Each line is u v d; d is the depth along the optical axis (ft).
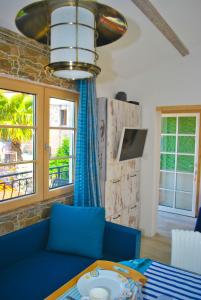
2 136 6.89
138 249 7.20
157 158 12.28
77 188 8.66
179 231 5.74
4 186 7.11
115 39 3.80
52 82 7.95
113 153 9.53
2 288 5.49
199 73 10.66
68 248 7.00
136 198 11.95
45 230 7.50
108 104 8.96
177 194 15.74
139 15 7.38
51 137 8.30
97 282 4.30
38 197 7.82
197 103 10.79
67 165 9.12
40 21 3.34
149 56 10.45
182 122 15.29
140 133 10.46
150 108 11.79
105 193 9.32
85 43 3.21
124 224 10.89
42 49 7.47
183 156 15.38
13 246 6.56
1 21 6.12
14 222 7.04
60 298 4.01
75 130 9.18
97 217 7.25
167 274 4.56
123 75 11.67
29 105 7.52
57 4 3.00
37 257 6.88
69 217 7.30
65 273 6.11
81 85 8.52
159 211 16.02
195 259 5.48
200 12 7.70
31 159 7.69
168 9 7.23
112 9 3.14
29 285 5.61
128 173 10.94
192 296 3.91
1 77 6.46
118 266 4.83
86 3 3.01
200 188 14.73
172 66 11.17
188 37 9.52
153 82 11.64
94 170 8.79
